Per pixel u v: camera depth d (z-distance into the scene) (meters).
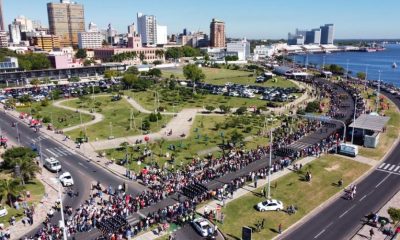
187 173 75.62
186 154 88.75
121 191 68.62
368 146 91.88
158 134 105.56
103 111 135.25
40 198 66.19
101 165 82.56
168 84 194.75
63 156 89.06
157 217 57.94
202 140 99.38
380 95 159.25
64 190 69.81
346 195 66.44
